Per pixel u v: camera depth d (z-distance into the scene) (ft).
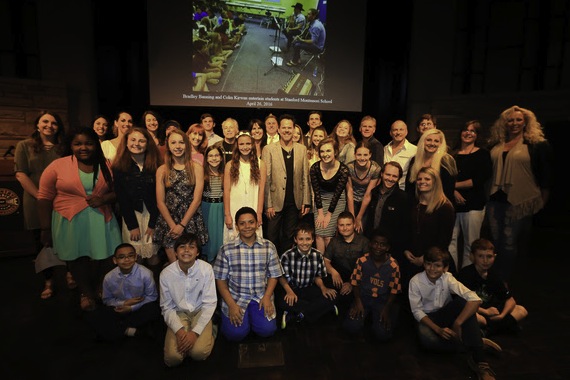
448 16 20.40
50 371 6.30
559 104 17.22
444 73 20.89
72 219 7.57
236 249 7.41
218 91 18.37
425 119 11.21
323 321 8.21
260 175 9.23
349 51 19.84
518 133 9.07
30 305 8.80
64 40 17.31
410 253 8.61
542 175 8.81
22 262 11.81
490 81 20.21
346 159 10.91
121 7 17.38
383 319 7.38
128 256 7.03
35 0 16.67
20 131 15.81
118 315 7.20
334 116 21.50
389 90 21.75
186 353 6.47
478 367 6.28
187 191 8.11
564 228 16.60
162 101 17.94
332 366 6.53
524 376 6.28
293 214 10.05
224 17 17.95
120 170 7.79
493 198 9.50
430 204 8.17
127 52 17.88
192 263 6.93
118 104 18.26
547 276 11.05
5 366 6.43
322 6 19.13
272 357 6.78
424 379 6.19
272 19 18.57
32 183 9.11
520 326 7.98
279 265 7.68
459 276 7.62
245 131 10.69
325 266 8.58
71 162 7.56
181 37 17.65
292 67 19.16
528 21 18.76
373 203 9.39
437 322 7.08
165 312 6.68
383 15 20.80
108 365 6.48
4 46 16.52
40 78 17.19
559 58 18.29
